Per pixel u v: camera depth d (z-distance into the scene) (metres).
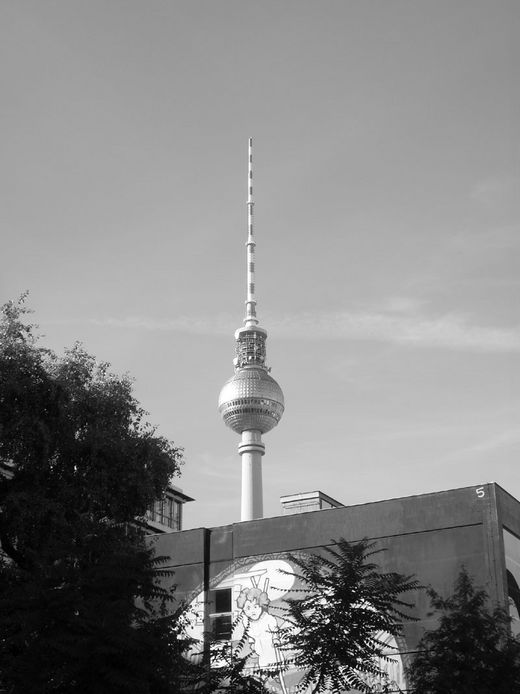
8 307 44.81
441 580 50.88
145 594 31.97
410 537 52.44
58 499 43.62
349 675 36.06
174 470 48.91
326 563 38.66
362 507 54.22
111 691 28.64
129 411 48.09
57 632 28.92
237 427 192.50
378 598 36.97
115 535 34.84
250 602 54.94
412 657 48.62
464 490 52.16
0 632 30.84
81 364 47.31
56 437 43.88
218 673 33.28
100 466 44.91
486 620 37.66
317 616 36.72
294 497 69.75
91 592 30.81
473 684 34.81
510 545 51.84
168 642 30.50
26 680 28.39
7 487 42.84
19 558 42.03
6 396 42.06
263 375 193.50
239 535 56.97
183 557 57.53
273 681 50.47
